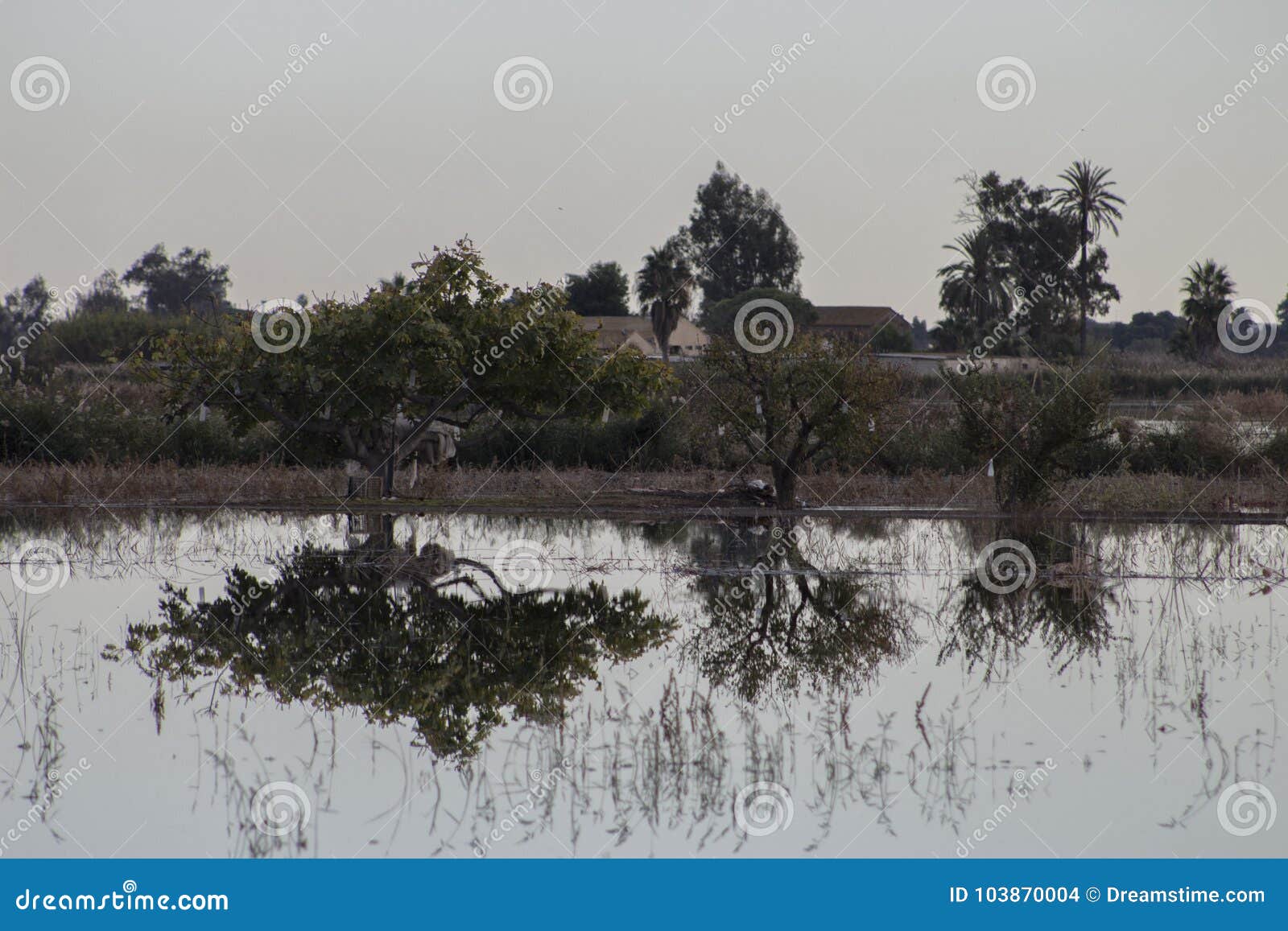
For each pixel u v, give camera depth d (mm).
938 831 12852
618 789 13953
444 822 13023
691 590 27625
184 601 25750
